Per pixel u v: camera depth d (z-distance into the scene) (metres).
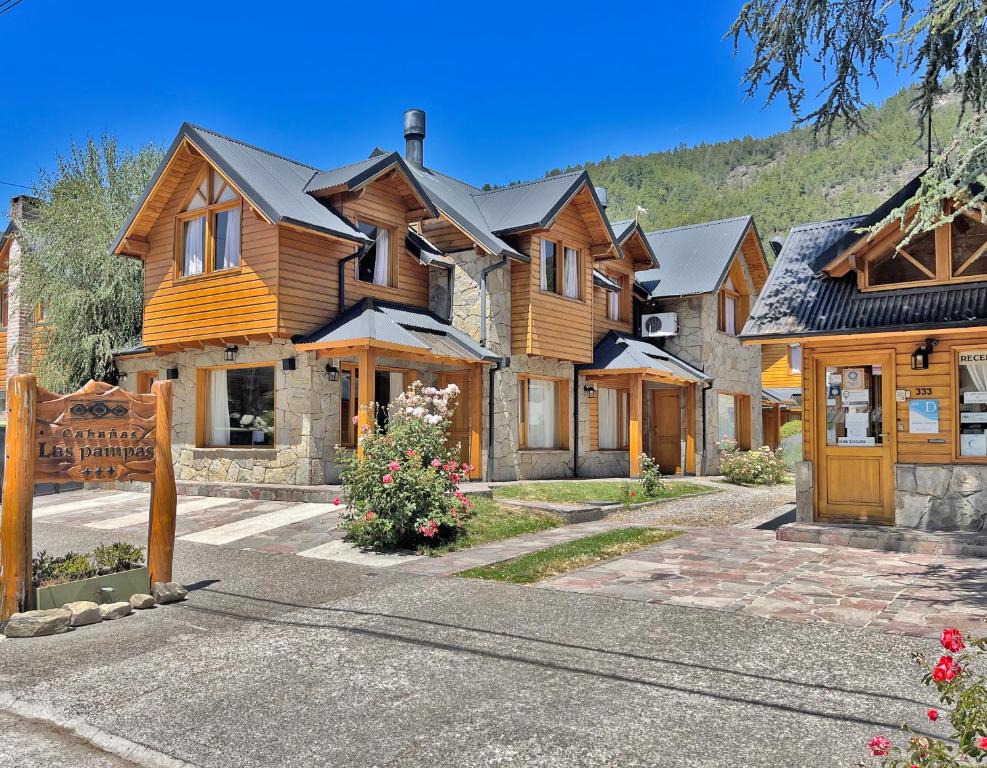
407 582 8.58
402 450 10.99
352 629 6.80
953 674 3.08
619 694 5.11
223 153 15.46
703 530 12.19
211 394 16.80
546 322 17.97
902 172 121.69
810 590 7.86
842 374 11.41
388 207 17.28
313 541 10.95
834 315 10.92
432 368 17.81
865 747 4.22
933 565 9.05
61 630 6.86
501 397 17.31
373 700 5.13
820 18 9.39
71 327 19.42
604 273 22.11
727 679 5.33
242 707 5.07
